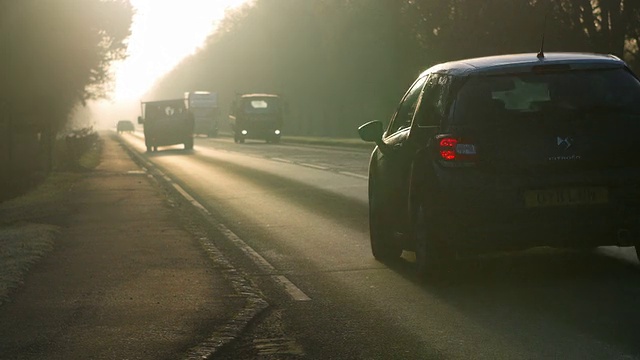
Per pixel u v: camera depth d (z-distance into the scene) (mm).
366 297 9836
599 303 8812
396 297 9742
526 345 7457
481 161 9656
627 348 7199
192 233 15938
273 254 13359
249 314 9109
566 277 10148
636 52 46281
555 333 7785
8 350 7945
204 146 69312
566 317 8336
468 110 9891
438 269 10156
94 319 9094
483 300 9312
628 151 9625
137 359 7535
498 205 9547
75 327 8758
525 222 9547
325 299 9844
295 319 8891
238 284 10836
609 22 43906
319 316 8984
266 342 8023
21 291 10781
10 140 35969
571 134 9625
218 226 17078
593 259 11102
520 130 9656
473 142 9703
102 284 11094
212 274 11617
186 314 9219
